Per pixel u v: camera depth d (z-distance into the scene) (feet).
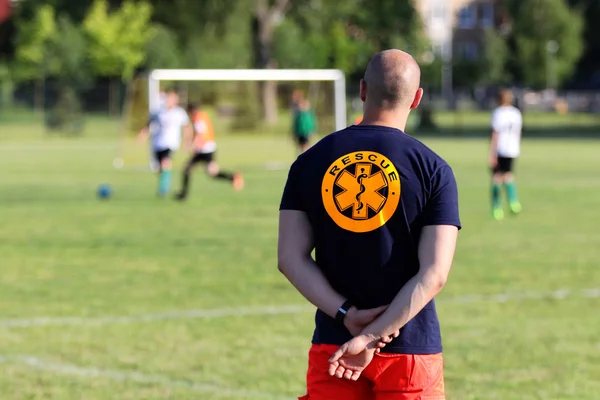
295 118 132.67
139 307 40.50
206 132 84.43
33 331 36.11
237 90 159.53
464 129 252.62
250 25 255.09
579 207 80.53
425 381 15.26
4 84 249.75
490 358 32.35
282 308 40.37
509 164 73.20
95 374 30.35
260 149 157.38
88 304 41.14
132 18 248.52
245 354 32.86
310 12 264.93
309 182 15.46
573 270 49.47
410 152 15.25
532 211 77.56
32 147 179.32
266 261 52.65
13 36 283.18
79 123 219.00
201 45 248.52
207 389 28.71
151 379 29.78
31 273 48.75
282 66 256.93
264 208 79.92
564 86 437.17
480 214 75.51
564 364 31.63
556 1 396.78
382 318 14.85
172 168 131.85
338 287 15.42
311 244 15.61
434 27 474.90
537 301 41.70
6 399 27.55
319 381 15.57
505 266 50.65
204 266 50.93
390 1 277.64
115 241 60.18
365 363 14.97
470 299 42.11
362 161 15.23
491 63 393.29
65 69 243.60
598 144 188.44
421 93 15.94
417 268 15.33
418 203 15.10
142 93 155.84
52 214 75.20
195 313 39.40
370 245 15.12
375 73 15.65
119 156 151.43
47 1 261.44
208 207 80.74
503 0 423.64
